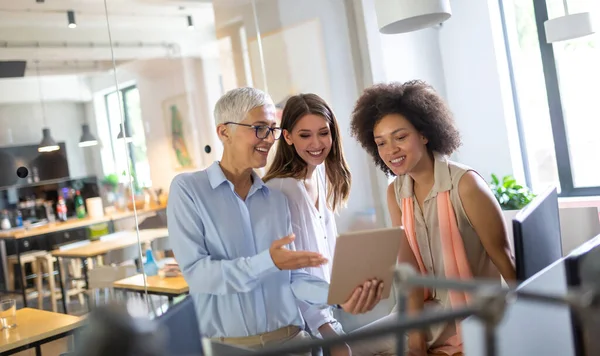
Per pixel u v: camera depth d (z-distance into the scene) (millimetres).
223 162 2027
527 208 1455
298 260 1753
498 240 1942
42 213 3254
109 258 3469
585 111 5387
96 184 3455
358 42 4867
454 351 1712
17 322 3111
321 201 2602
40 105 3281
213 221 1943
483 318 502
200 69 3969
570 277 1113
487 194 1934
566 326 1163
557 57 5453
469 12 5629
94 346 456
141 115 3676
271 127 1962
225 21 4090
